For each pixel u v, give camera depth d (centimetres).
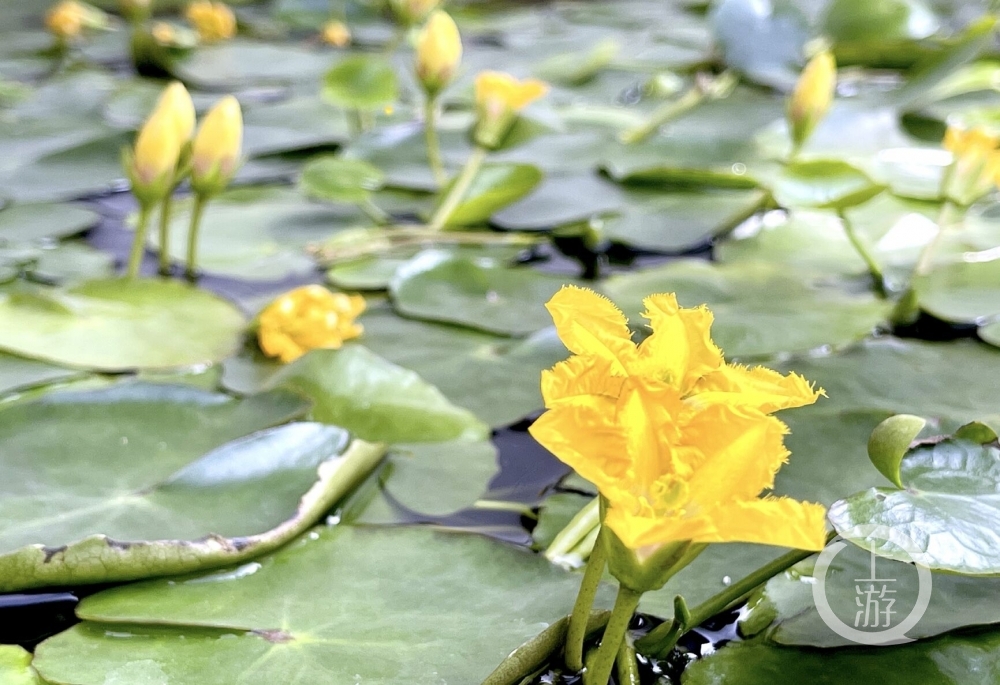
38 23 103
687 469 43
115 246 68
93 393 60
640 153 75
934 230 69
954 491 56
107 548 56
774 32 85
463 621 56
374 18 107
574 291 45
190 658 55
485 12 115
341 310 63
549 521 58
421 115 80
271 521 57
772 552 57
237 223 70
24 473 58
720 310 64
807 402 43
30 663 55
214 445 59
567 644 55
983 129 65
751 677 55
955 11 104
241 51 87
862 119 77
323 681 55
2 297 63
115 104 80
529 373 62
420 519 58
